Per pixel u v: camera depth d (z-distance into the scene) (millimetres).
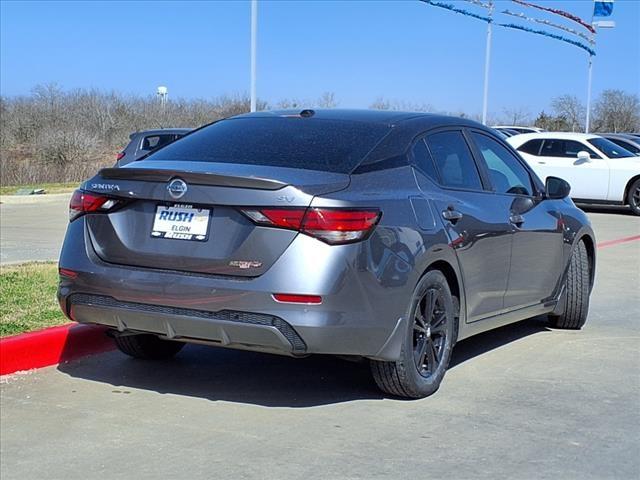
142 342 5641
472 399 5059
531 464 4051
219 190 4402
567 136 18875
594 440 4395
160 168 4660
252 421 4625
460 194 5395
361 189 4562
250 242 4328
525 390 5262
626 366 5879
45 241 12055
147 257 4562
